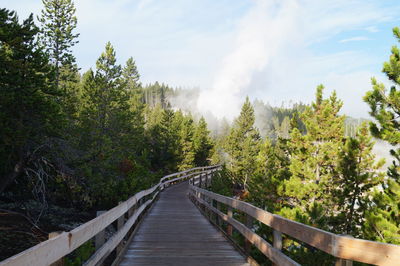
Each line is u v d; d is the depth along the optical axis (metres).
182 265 6.13
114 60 36.44
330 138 22.42
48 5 34.53
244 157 57.16
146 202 13.61
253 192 24.53
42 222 13.13
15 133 12.11
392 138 11.62
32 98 12.43
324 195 19.14
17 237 10.14
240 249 7.15
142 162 36.88
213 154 76.94
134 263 6.23
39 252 2.55
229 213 8.58
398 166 12.47
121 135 34.66
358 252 3.06
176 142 56.81
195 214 14.88
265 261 10.20
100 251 4.50
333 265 8.45
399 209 12.04
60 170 15.90
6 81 12.41
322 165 21.25
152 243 8.11
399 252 2.69
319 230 3.61
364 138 18.89
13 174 13.46
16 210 13.78
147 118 89.88
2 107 12.44
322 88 22.52
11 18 13.15
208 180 44.34
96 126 28.75
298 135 21.95
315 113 22.77
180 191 31.31
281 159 28.50
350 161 19.08
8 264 2.08
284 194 20.38
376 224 11.56
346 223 17.83
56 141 14.98
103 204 19.36
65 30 34.75
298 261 8.85
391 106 11.96
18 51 13.09
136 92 74.94
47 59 13.97
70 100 21.81
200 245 7.92
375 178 18.36
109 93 33.53
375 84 12.02
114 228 16.62
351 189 18.78
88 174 16.75
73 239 3.36
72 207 17.50
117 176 20.73
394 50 11.78
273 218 5.13
